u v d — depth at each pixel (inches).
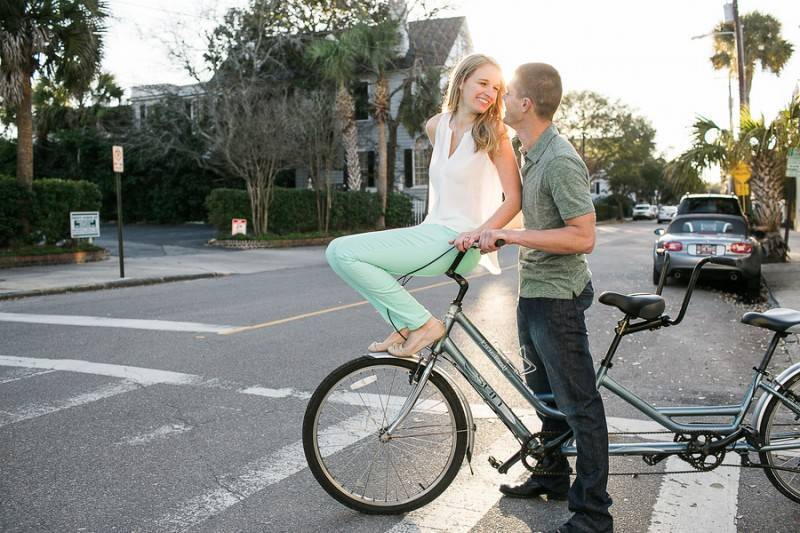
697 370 245.8
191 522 127.9
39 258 642.8
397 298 121.4
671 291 471.8
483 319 343.9
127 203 1391.5
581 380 118.5
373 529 125.1
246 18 1107.3
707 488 141.9
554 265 117.3
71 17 665.0
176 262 687.1
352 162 1122.7
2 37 626.2
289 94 1206.3
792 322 124.2
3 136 1346.0
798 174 620.4
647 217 2743.6
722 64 1364.4
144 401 205.6
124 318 355.6
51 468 153.9
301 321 342.6
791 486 131.5
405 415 128.4
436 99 1186.0
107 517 129.8
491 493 140.8
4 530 124.6
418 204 1334.9
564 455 127.6
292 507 134.3
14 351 274.8
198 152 1246.9
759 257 448.1
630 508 132.9
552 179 113.2
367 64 1269.7
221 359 259.4
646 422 182.4
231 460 158.6
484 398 129.4
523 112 116.0
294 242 944.3
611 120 2222.0
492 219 118.9
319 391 127.7
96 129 1381.6
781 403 126.5
